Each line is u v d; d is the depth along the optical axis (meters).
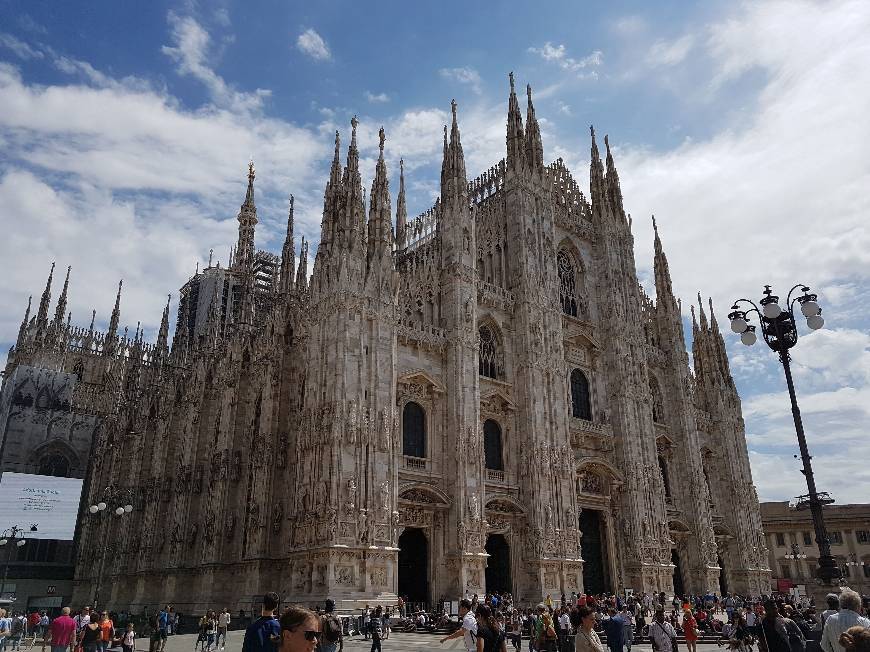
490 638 15.41
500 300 62.88
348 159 54.44
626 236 79.44
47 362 101.62
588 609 14.23
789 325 26.75
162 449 74.94
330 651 14.81
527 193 68.31
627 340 73.44
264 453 54.97
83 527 88.88
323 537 44.16
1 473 88.12
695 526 73.94
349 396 47.41
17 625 41.84
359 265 51.09
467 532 51.16
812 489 25.23
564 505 59.22
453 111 65.12
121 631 45.03
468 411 54.78
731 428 85.94
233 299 110.25
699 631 46.31
